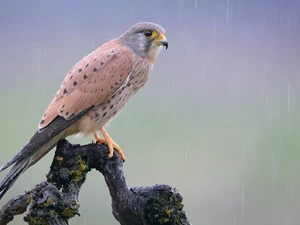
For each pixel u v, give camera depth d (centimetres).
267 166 2023
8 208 720
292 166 2023
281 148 2094
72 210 710
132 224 756
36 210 700
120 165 773
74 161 771
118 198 755
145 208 744
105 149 774
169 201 741
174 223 740
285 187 1928
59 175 765
